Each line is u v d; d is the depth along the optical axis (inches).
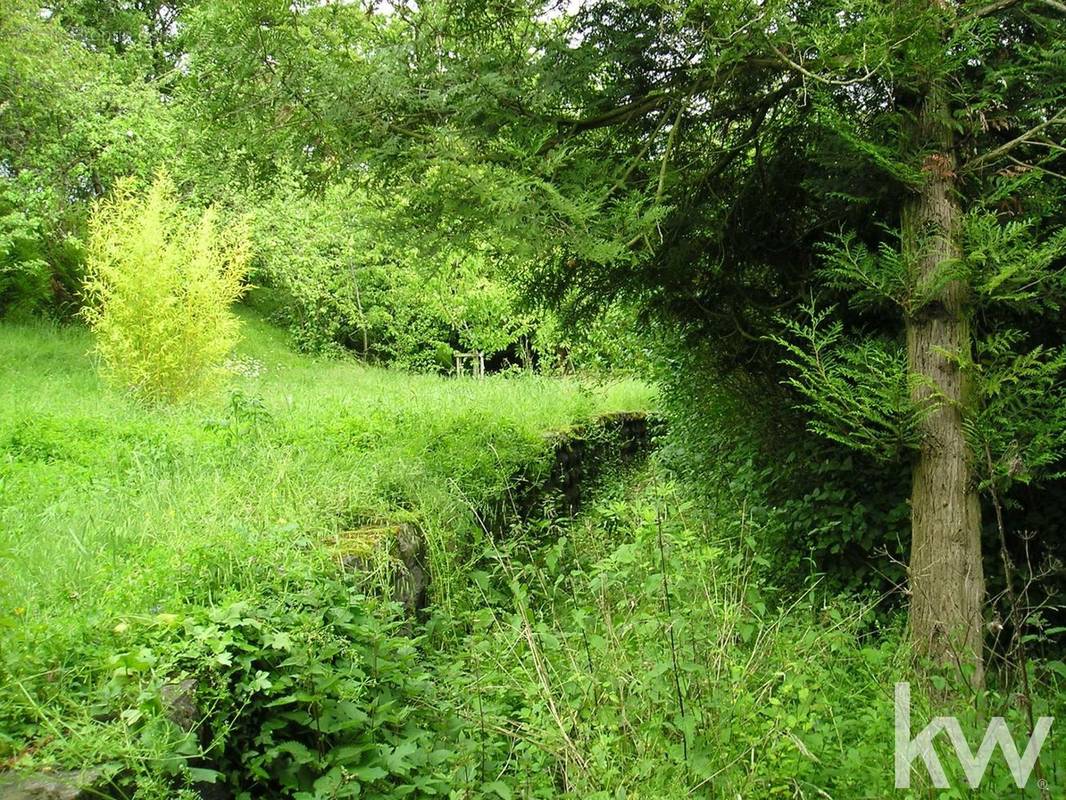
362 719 110.0
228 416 240.2
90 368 394.3
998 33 169.5
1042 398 142.0
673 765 115.4
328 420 255.0
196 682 98.0
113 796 79.5
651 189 178.2
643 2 147.9
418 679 133.3
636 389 467.2
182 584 120.9
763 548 208.7
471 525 205.6
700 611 137.2
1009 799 108.7
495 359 721.0
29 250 500.4
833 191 169.0
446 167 153.9
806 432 215.5
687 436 279.4
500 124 171.3
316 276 638.5
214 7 153.7
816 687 123.7
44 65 441.4
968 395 150.6
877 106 168.4
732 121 194.2
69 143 477.1
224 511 153.3
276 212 585.9
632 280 203.9
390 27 175.2
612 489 326.0
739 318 214.8
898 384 143.6
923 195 156.0
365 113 163.9
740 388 235.8
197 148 175.9
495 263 189.8
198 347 330.0
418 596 173.2
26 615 101.8
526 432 276.1
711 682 125.0
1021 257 140.1
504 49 177.0
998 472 141.6
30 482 172.6
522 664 140.3
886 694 128.0
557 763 121.9
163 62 690.2
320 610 119.3
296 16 158.6
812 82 161.5
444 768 119.2
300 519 153.8
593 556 220.5
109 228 338.3
